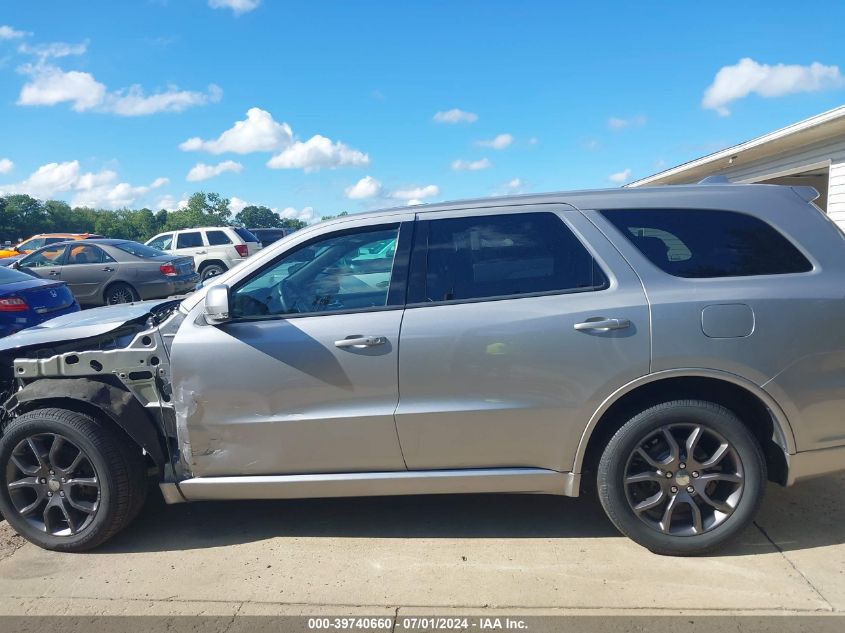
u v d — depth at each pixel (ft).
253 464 10.66
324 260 10.85
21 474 11.23
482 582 9.77
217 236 58.08
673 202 10.46
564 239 10.41
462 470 10.44
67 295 26.43
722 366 9.70
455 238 10.64
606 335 9.80
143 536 11.68
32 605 9.53
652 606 8.99
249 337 10.42
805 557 10.12
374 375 10.19
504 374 10.03
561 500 12.58
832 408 9.87
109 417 10.96
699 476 10.09
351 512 12.37
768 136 37.42
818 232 10.20
